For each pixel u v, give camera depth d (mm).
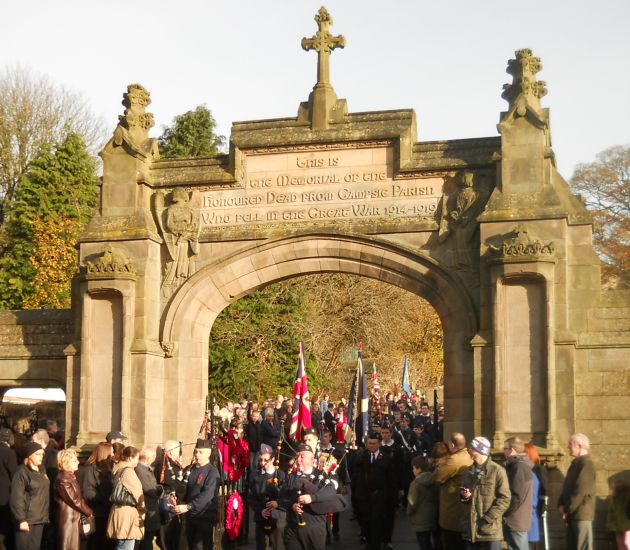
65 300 41469
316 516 14008
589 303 20047
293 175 22000
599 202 49656
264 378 42062
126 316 21453
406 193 21375
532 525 15258
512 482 14289
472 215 20781
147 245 21891
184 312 22125
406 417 26953
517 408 19578
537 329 19656
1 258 49312
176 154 53250
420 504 16031
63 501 15641
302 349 21656
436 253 21000
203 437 19766
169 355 22047
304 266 21875
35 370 23062
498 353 19641
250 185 22203
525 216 19984
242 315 42250
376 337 47125
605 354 19797
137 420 21234
